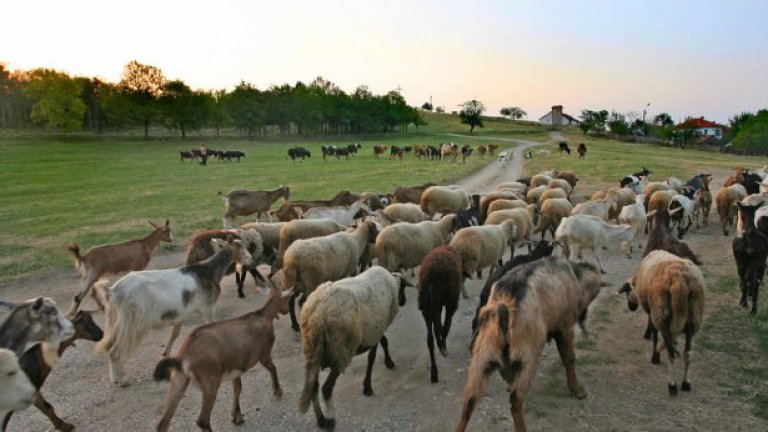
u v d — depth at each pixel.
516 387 6.13
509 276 6.77
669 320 7.37
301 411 6.54
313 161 56.09
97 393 7.76
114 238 18.38
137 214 23.61
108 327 7.88
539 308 6.44
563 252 13.75
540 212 17.22
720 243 16.61
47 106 79.56
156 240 12.32
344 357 6.95
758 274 9.99
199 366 6.25
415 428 6.83
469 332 9.94
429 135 116.19
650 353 8.64
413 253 11.65
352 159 59.00
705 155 63.44
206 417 6.36
